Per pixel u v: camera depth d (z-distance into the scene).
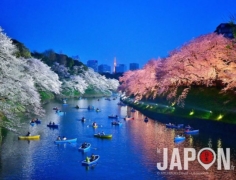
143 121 69.81
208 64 59.94
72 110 91.81
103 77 197.62
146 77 98.75
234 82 54.56
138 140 48.12
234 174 31.64
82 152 40.78
